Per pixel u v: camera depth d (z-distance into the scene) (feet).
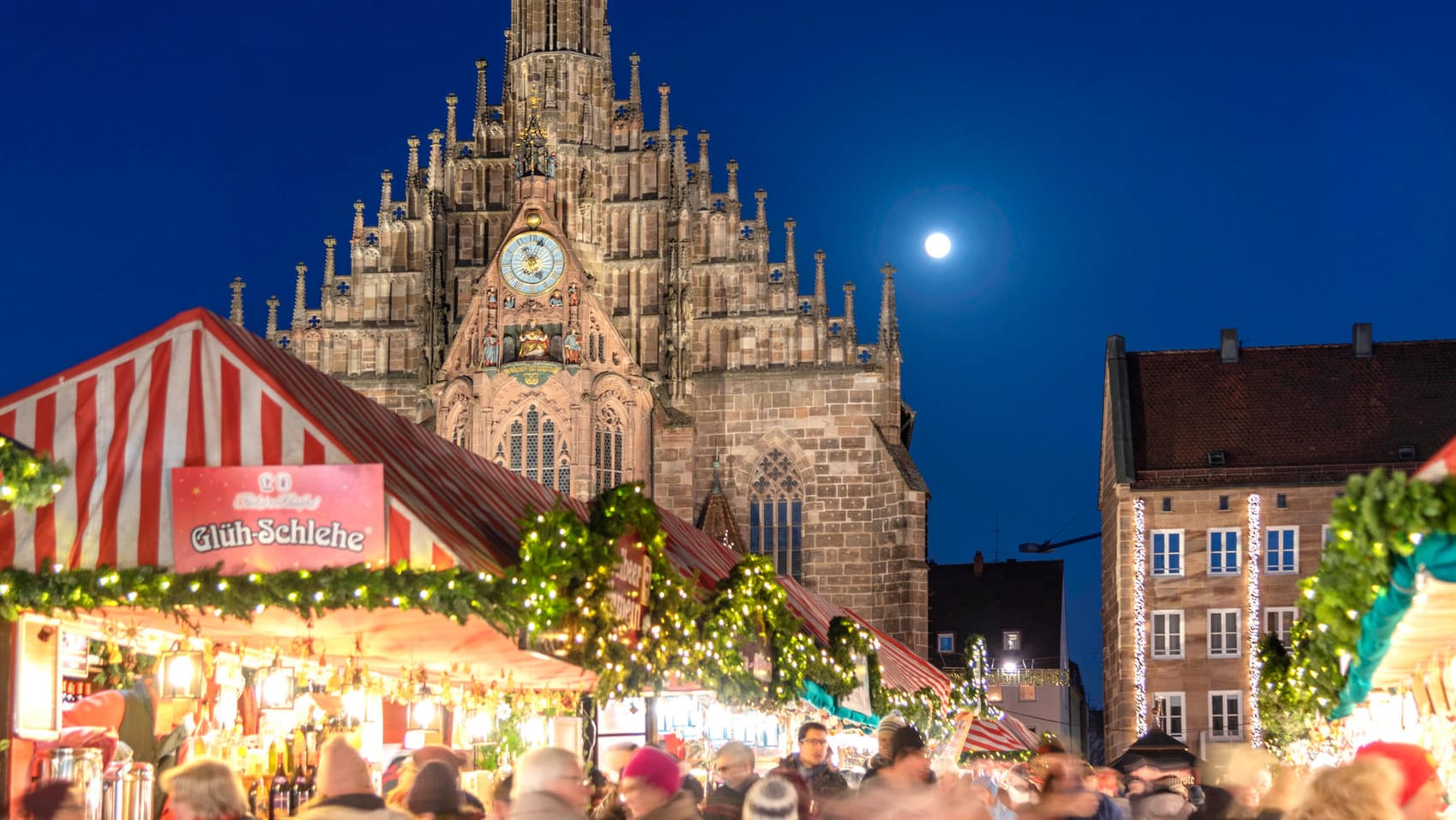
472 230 280.31
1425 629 61.05
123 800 62.69
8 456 52.80
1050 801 53.98
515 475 85.46
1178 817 66.85
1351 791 34.68
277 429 63.67
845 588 270.26
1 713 59.11
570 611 69.31
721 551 116.57
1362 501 51.29
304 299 282.77
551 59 282.56
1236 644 275.80
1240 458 282.77
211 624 68.90
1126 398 292.20
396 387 279.90
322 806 41.70
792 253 279.28
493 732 96.53
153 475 63.36
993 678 363.15
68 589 60.13
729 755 55.36
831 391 275.18
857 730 130.11
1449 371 290.76
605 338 265.13
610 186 280.92
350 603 61.36
